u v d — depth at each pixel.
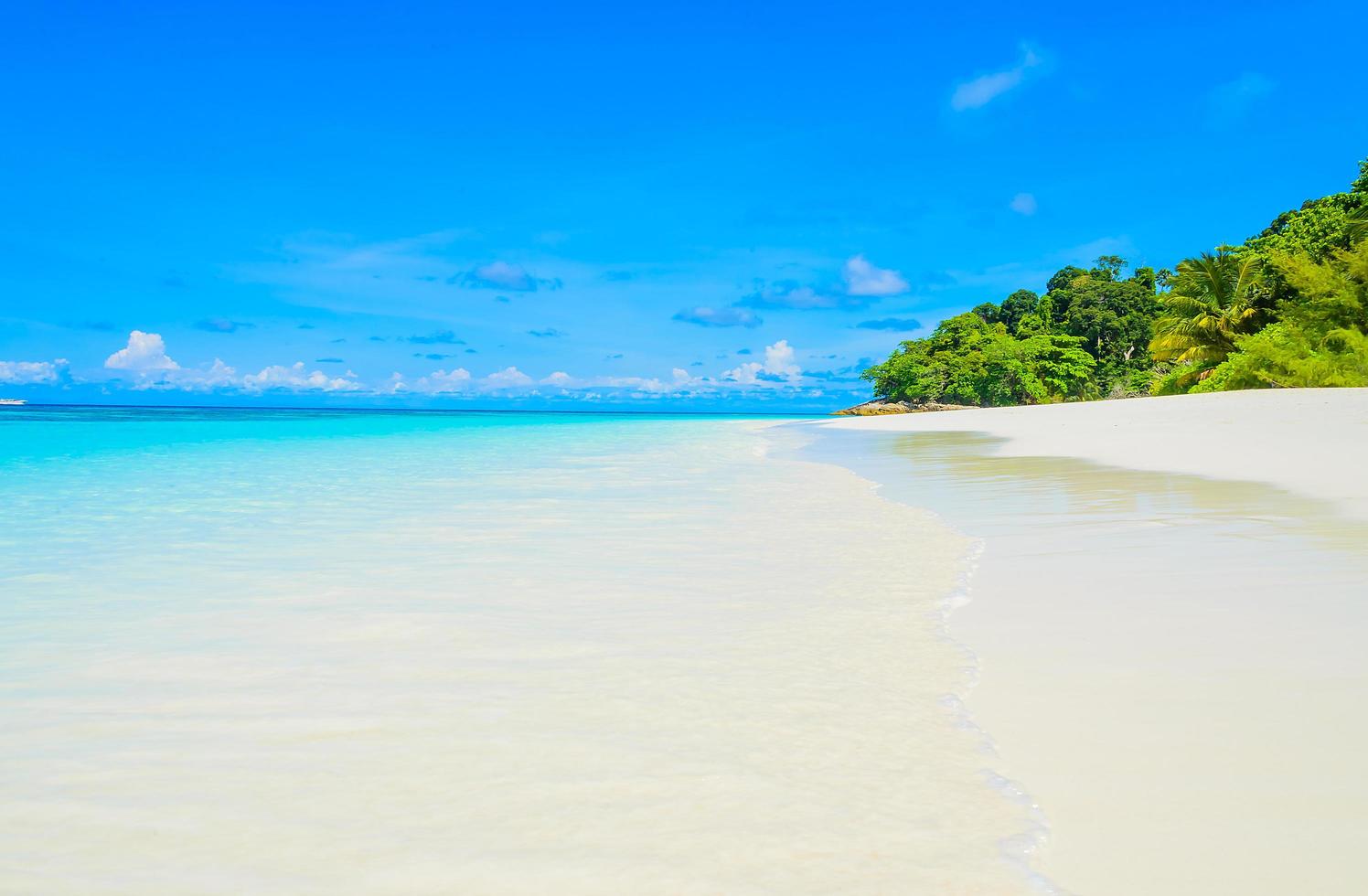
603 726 2.66
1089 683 2.96
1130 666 3.13
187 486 10.16
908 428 27.08
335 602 4.32
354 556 5.57
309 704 2.87
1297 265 33.69
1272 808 2.08
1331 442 12.64
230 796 2.22
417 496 9.09
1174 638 3.45
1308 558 4.91
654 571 5.02
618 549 5.78
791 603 4.23
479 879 1.85
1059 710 2.72
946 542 5.88
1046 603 4.09
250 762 2.42
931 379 75.12
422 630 3.78
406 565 5.25
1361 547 5.20
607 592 4.51
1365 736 2.47
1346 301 32.03
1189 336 44.47
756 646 3.49
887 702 2.84
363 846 1.98
